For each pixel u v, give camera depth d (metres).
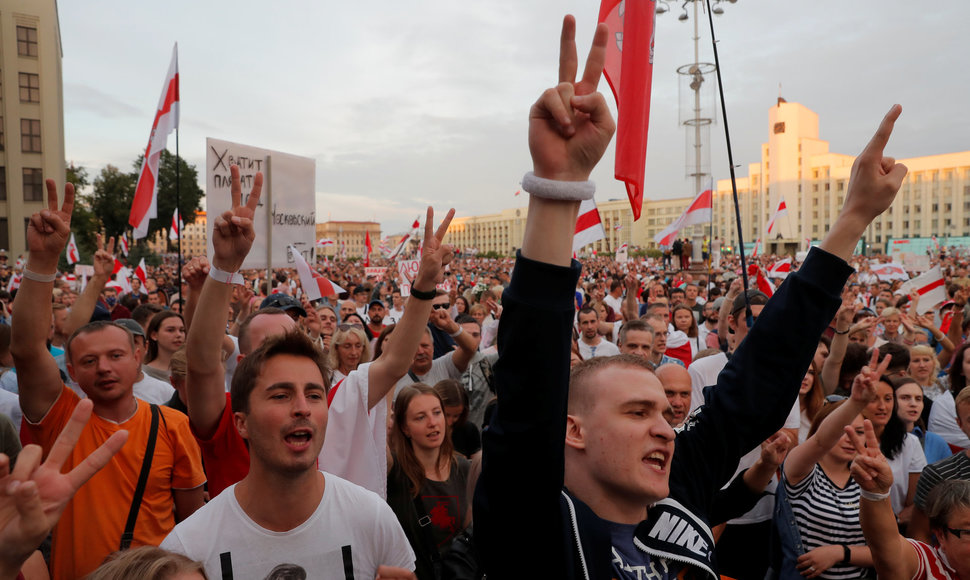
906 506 3.74
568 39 1.25
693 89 19.27
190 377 2.75
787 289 1.85
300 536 1.95
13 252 44.16
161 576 1.44
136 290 13.09
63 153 51.75
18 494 1.37
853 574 3.04
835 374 4.73
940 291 8.69
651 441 1.52
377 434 3.00
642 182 1.78
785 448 2.79
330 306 6.80
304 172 6.05
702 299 13.74
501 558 1.39
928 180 79.81
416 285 3.03
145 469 2.84
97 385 2.84
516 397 1.32
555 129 1.27
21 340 2.67
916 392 3.95
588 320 6.86
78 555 2.70
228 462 2.94
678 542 1.57
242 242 2.56
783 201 15.87
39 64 44.91
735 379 1.87
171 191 54.81
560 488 1.36
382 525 2.07
